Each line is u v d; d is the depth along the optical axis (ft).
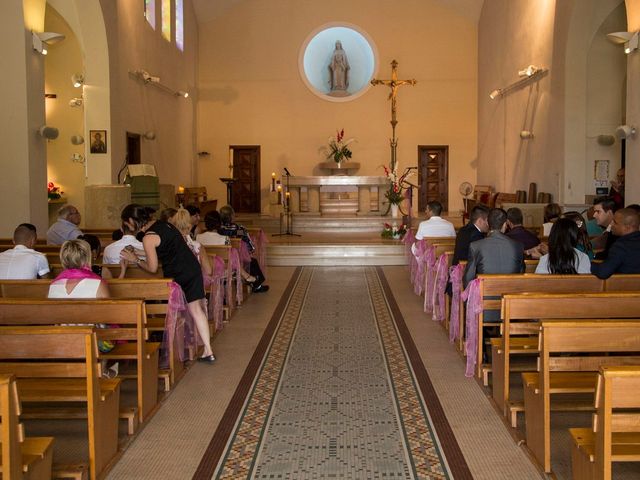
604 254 22.59
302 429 15.66
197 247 23.08
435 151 70.85
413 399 17.71
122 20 44.27
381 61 70.03
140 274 21.25
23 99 32.04
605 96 42.73
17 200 32.30
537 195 47.78
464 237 23.39
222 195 71.00
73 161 45.91
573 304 15.33
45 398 13.08
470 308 18.72
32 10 32.58
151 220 22.71
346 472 13.39
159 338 20.98
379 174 70.74
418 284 32.53
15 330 12.42
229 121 70.69
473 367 19.31
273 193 64.34
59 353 12.66
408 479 13.07
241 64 70.33
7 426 10.09
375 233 55.77
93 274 16.49
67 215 27.40
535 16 48.85
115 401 14.12
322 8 69.87
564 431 15.26
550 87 45.47
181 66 62.39
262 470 13.52
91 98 41.39
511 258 19.67
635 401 10.12
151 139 50.37
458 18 69.67
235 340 24.09
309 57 71.97
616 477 12.98
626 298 15.05
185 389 18.58
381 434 15.34
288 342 23.79
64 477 12.51
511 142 56.08
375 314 28.40
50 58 46.19
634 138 31.71
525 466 13.65
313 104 70.54
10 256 19.77
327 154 70.69
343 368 20.61
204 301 21.81
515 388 18.31
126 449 14.56
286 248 44.96
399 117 70.49
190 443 14.89
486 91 65.41
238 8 70.08
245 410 16.96
